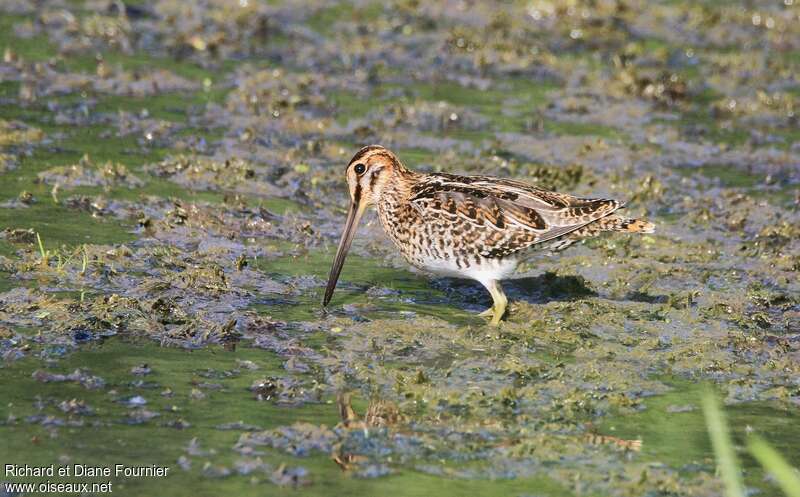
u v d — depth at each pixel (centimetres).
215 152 1759
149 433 946
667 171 1795
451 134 1912
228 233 1442
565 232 1252
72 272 1267
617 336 1222
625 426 1013
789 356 1180
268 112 1945
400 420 999
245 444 938
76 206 1487
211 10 2491
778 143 1962
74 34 2241
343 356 1122
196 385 1040
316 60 2258
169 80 2058
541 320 1230
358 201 1334
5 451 902
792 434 1011
